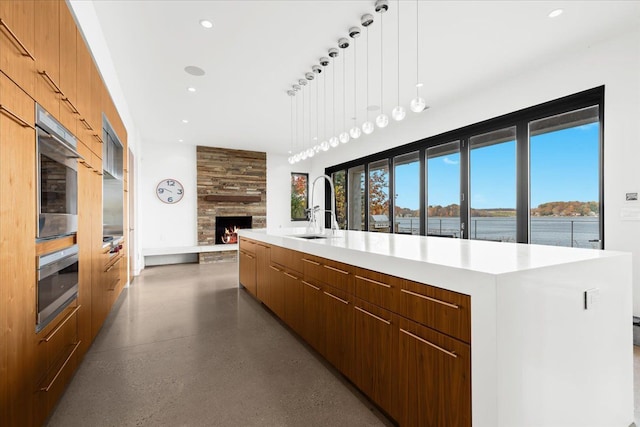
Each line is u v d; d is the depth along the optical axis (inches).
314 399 69.6
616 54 109.3
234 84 151.7
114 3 93.2
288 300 108.0
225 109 187.2
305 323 95.0
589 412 52.1
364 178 260.8
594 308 52.9
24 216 50.6
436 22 103.0
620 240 107.4
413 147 207.5
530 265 46.3
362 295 67.4
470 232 170.2
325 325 83.0
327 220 309.9
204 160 280.5
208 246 274.4
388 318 59.5
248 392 72.5
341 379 78.4
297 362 87.6
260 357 90.7
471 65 133.0
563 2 93.0
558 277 47.7
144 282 194.1
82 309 82.7
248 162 300.0
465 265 46.7
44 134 57.4
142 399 69.6
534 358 44.1
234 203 292.0
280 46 117.7
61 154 66.8
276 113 195.5
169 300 152.6
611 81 110.3
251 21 102.3
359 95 166.7
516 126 145.4
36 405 54.1
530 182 141.5
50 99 62.4
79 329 79.9
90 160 91.8
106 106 115.0
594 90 115.9
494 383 39.8
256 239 145.3
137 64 130.0
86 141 87.8
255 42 114.9
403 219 219.9
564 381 48.3
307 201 338.6
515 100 143.8
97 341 102.2
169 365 85.6
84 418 62.9
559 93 127.1
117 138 140.3
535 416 44.4
